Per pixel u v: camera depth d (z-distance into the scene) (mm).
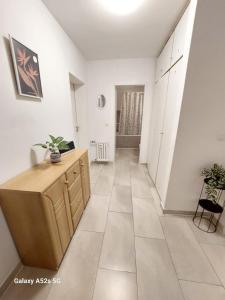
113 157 3863
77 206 1676
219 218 1687
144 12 1694
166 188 1895
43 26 1543
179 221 1821
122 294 1105
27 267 1286
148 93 3268
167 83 2154
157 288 1143
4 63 1067
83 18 1794
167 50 2199
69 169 1435
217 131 1583
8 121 1119
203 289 1141
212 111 1521
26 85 1273
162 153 2248
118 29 2031
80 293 1110
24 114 1292
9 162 1142
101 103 3457
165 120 2168
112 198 2291
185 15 1541
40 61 1506
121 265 1308
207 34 1296
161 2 1545
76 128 3404
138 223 1786
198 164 1722
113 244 1508
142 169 3455
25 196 1000
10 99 1131
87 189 2117
